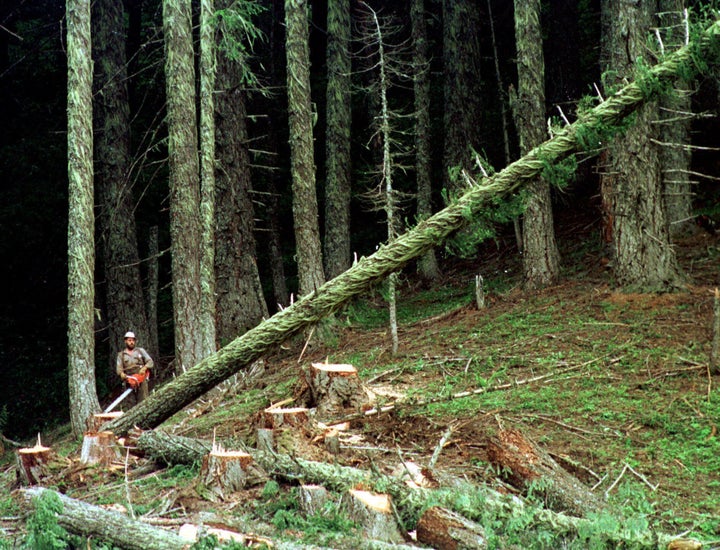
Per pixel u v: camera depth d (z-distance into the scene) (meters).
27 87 29.50
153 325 21.22
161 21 28.11
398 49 23.12
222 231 19.62
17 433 20.09
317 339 15.81
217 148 19.89
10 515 6.88
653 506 7.04
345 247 20.30
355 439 9.01
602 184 16.02
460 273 20.25
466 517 5.84
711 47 7.08
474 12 22.69
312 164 16.41
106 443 8.61
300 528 6.07
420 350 13.45
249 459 7.18
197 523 6.23
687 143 16.31
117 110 20.92
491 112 27.05
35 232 25.45
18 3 28.33
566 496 6.53
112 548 5.94
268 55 28.02
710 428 8.71
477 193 7.66
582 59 26.44
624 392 10.04
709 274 13.85
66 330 24.56
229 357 8.63
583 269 15.98
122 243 20.59
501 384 10.95
